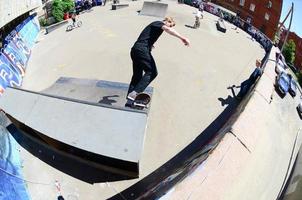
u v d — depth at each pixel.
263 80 14.83
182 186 8.11
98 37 23.39
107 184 10.38
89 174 10.70
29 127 10.62
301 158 11.55
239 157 9.73
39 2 25.52
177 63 19.50
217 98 15.97
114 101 12.62
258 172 10.19
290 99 16.47
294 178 10.53
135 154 9.38
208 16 31.47
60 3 29.12
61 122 10.48
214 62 20.42
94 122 10.26
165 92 16.06
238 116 11.30
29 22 23.94
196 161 9.67
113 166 10.43
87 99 12.93
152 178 10.67
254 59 22.02
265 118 12.56
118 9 31.28
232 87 17.30
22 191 9.92
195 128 13.41
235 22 29.89
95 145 9.69
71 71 18.42
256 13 39.41
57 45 22.30
